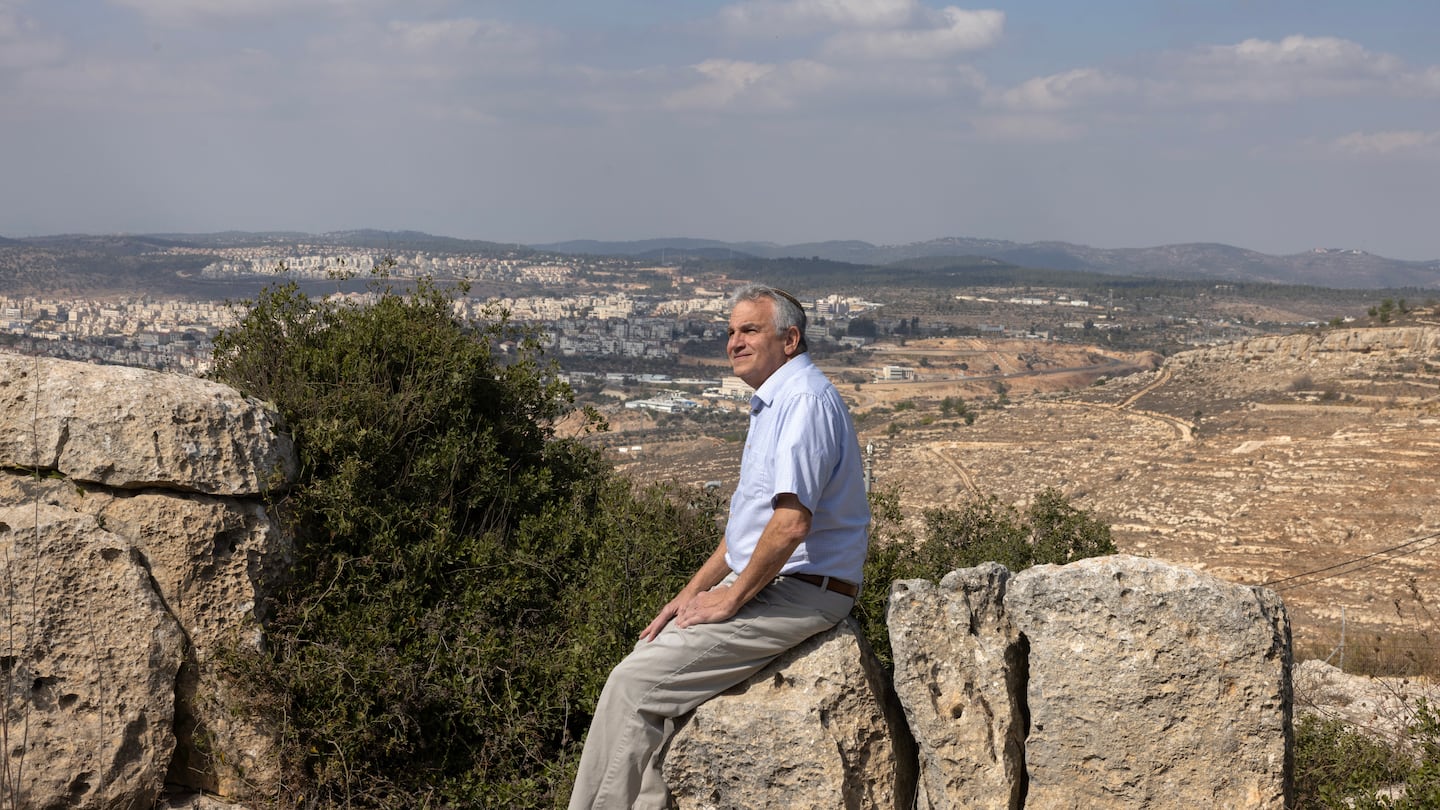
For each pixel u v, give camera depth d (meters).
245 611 5.07
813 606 4.14
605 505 6.75
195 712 4.97
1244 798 3.80
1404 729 7.02
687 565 6.56
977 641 4.09
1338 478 60.78
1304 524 52.22
